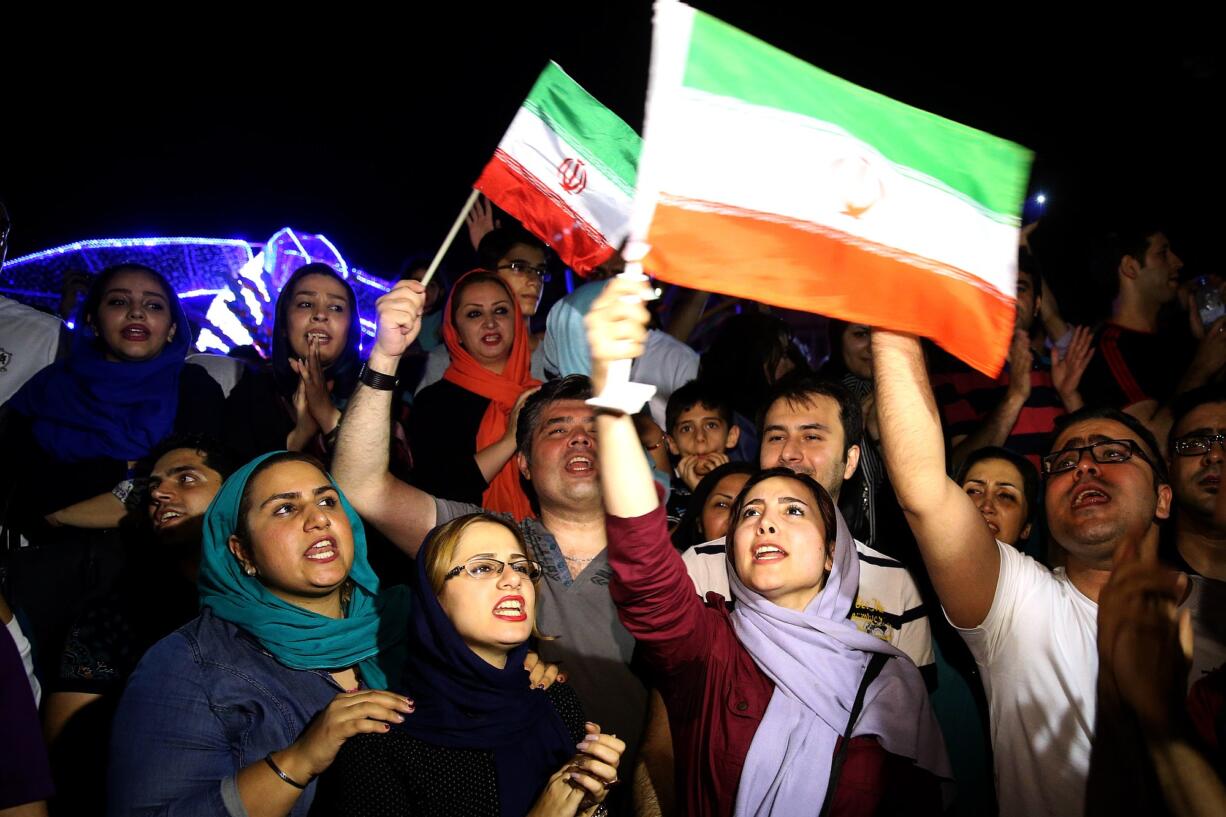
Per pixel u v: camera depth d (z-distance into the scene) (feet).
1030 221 22.11
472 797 9.17
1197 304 16.87
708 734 9.91
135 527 12.86
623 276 7.64
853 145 8.92
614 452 8.96
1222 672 8.28
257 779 8.77
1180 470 11.64
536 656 10.38
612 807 11.05
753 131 8.67
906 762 9.86
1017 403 15.99
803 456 12.52
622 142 12.89
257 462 10.34
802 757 9.62
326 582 10.00
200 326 24.39
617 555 9.19
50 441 14.08
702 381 16.08
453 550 9.69
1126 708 7.58
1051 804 10.11
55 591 12.42
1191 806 7.04
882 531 13.83
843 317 8.76
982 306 9.16
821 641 10.09
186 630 9.78
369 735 9.16
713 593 10.92
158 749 9.09
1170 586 7.38
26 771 8.50
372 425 11.18
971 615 10.49
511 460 14.17
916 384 10.06
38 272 25.26
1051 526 11.10
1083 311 23.75
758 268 8.56
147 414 14.29
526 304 17.43
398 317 11.13
